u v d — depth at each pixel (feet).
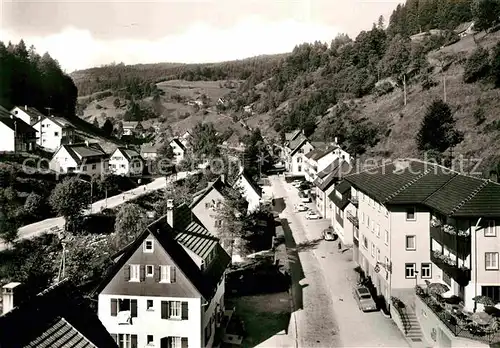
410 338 130.11
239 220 205.16
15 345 69.21
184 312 117.19
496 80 362.53
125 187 368.27
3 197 252.21
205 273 130.62
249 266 195.31
